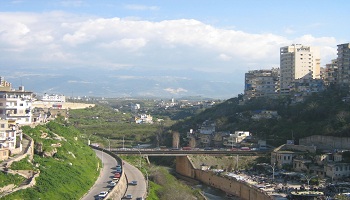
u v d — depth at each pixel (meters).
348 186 184.62
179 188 182.50
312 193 168.25
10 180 113.06
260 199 180.00
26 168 124.50
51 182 122.19
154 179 186.62
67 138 197.38
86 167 163.88
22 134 161.12
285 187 187.00
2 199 101.56
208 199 196.50
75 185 133.38
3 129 140.88
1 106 194.88
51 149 157.62
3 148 128.00
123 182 159.38
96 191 137.25
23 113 198.88
